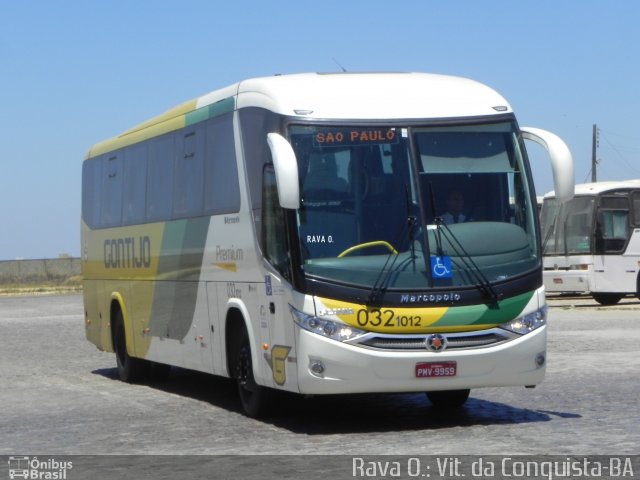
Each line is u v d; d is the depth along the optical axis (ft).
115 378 69.05
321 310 40.83
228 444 41.09
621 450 36.83
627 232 131.95
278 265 42.83
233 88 48.47
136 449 40.70
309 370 40.91
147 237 60.59
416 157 42.50
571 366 66.13
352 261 41.29
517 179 43.42
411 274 41.34
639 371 62.54
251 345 46.19
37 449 41.60
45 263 344.69
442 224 41.96
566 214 134.51
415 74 46.01
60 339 104.37
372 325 40.88
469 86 44.98
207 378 67.67
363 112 42.86
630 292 131.75
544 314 42.96
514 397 52.70
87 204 73.51
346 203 41.81
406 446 39.06
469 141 43.21
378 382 40.91
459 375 41.39
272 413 47.83
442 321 41.24
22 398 58.85
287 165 40.24
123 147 65.57
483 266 41.93
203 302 52.19
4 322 136.26
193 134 53.42
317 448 39.34
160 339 58.90
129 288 64.13
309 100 43.01
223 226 49.21
